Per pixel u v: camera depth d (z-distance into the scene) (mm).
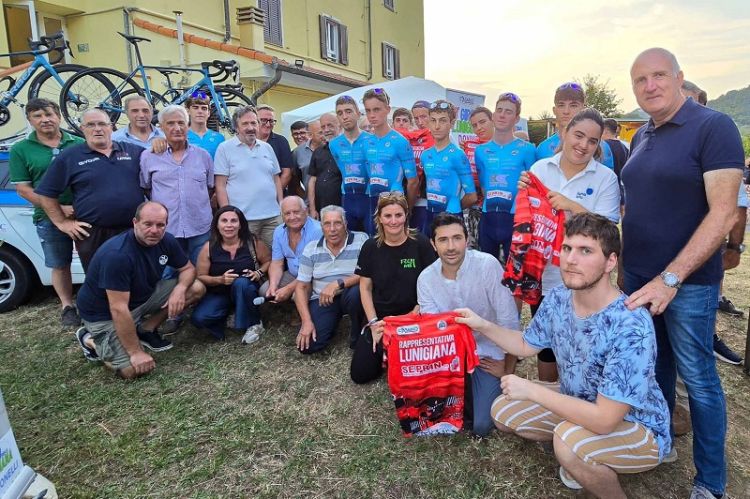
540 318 2381
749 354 3482
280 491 2434
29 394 3357
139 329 3924
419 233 3498
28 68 6672
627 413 2021
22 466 1741
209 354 3957
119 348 3541
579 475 2066
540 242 2748
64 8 9547
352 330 3902
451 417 2795
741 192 3328
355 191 4594
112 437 2871
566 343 2223
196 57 10391
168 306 3883
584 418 2002
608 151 3371
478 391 2818
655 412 2045
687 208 2117
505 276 2801
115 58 9797
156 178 4266
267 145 4988
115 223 4039
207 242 4215
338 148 4633
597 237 1949
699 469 2219
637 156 2293
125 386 3453
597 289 2049
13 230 4844
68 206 4414
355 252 3912
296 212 4133
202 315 4082
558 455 2094
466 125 10102
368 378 3402
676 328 2195
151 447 2777
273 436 2863
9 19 9430
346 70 16859
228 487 2471
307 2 14633
